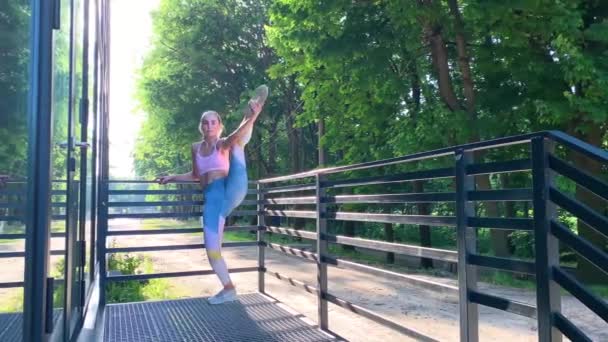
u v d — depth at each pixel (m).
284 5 12.68
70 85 3.21
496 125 11.28
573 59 9.47
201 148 6.16
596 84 9.46
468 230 2.99
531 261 2.52
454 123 11.30
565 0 9.94
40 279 2.24
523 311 2.59
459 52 11.94
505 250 12.76
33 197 2.23
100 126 7.70
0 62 1.80
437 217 3.35
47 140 2.27
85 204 4.72
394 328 3.78
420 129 11.94
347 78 13.42
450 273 13.20
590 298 2.19
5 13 1.84
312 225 24.31
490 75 12.16
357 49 11.94
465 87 11.97
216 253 5.93
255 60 25.69
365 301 8.05
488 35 11.53
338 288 9.39
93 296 6.03
